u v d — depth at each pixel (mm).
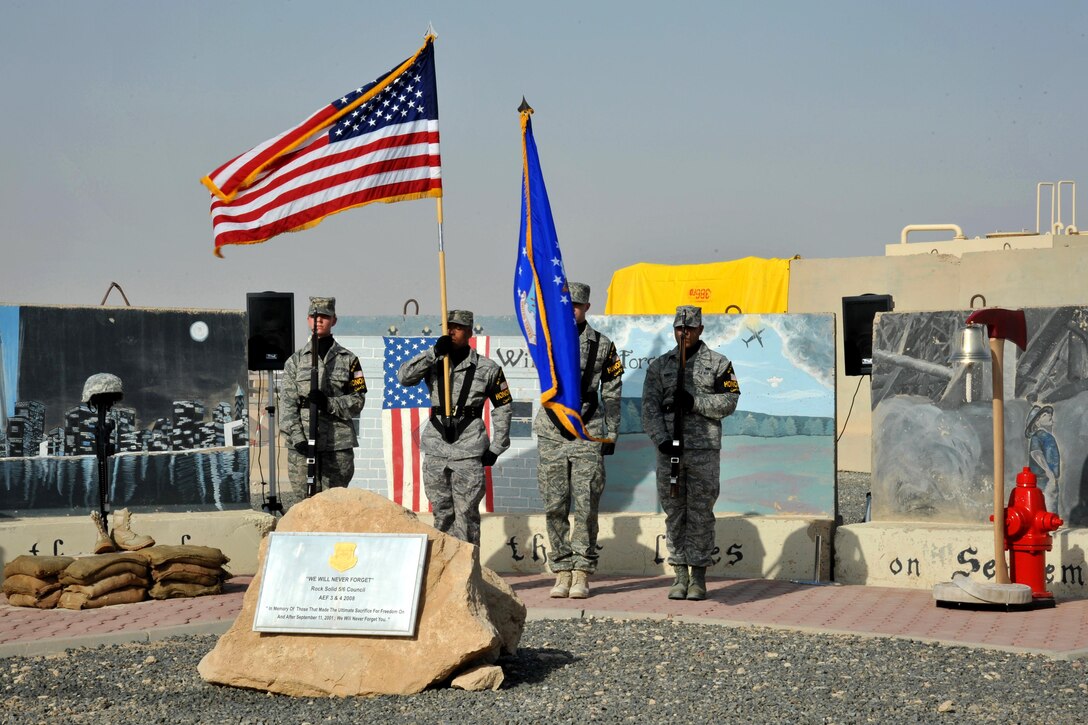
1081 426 10930
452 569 7043
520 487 12406
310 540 7121
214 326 12148
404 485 12641
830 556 11359
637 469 12133
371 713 6406
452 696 6723
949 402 11461
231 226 10445
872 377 11781
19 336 11531
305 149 10562
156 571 10078
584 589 10172
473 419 10086
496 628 7375
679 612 9477
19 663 7797
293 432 10258
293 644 6953
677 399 10008
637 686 6926
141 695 6871
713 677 7137
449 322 10172
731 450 11984
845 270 24422
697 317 10109
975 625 8852
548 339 9828
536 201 10023
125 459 11773
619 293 26047
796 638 8352
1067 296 22203
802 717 6219
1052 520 9688
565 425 9734
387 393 12688
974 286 23094
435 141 10539
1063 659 7594
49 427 11562
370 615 6910
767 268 24516
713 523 10180
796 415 11836
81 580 9594
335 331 12922
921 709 6371
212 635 8734
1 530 10852
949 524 11320
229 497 12094
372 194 10508
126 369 11828
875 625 8859
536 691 6844
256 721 6281
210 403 12078
